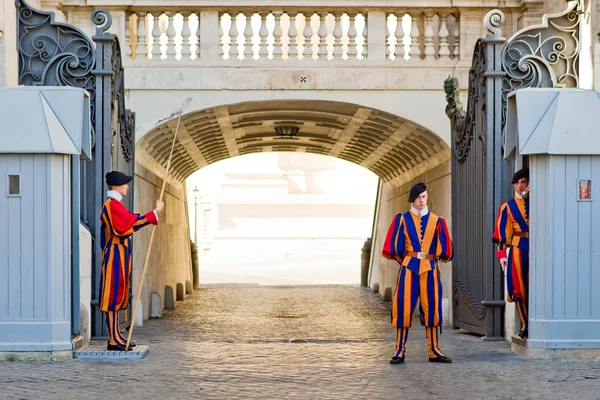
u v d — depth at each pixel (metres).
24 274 9.45
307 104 15.41
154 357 9.93
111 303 9.97
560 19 12.53
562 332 9.62
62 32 12.24
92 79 11.97
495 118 11.90
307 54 14.91
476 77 12.54
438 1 14.78
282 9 14.84
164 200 19.45
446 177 15.66
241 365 9.41
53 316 9.49
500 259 10.10
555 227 9.58
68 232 9.60
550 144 9.45
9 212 9.45
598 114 9.66
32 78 12.32
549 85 12.30
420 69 14.88
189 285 23.44
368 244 26.30
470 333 12.97
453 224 13.74
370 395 7.68
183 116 14.95
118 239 10.00
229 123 17.23
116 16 14.70
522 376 8.55
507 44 12.36
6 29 11.99
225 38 19.41
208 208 42.50
